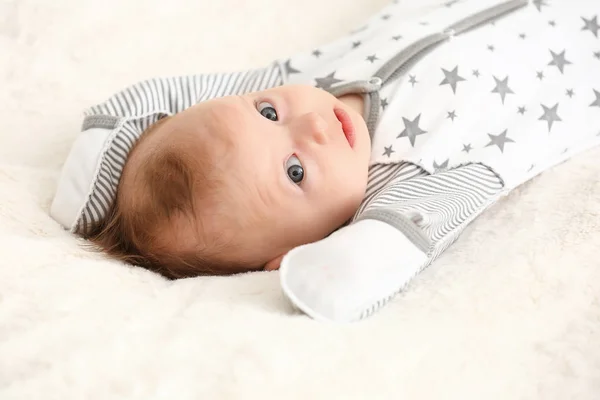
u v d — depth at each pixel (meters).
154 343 0.66
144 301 0.76
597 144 1.10
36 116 1.29
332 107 1.02
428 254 0.86
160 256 0.94
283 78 1.25
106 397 0.60
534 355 0.75
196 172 0.90
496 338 0.75
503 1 1.24
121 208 0.98
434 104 1.09
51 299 0.73
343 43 1.29
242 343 0.67
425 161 1.02
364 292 0.76
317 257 0.78
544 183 1.04
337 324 0.73
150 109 1.13
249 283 0.83
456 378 0.69
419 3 1.34
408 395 0.66
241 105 0.96
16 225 0.94
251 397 0.61
